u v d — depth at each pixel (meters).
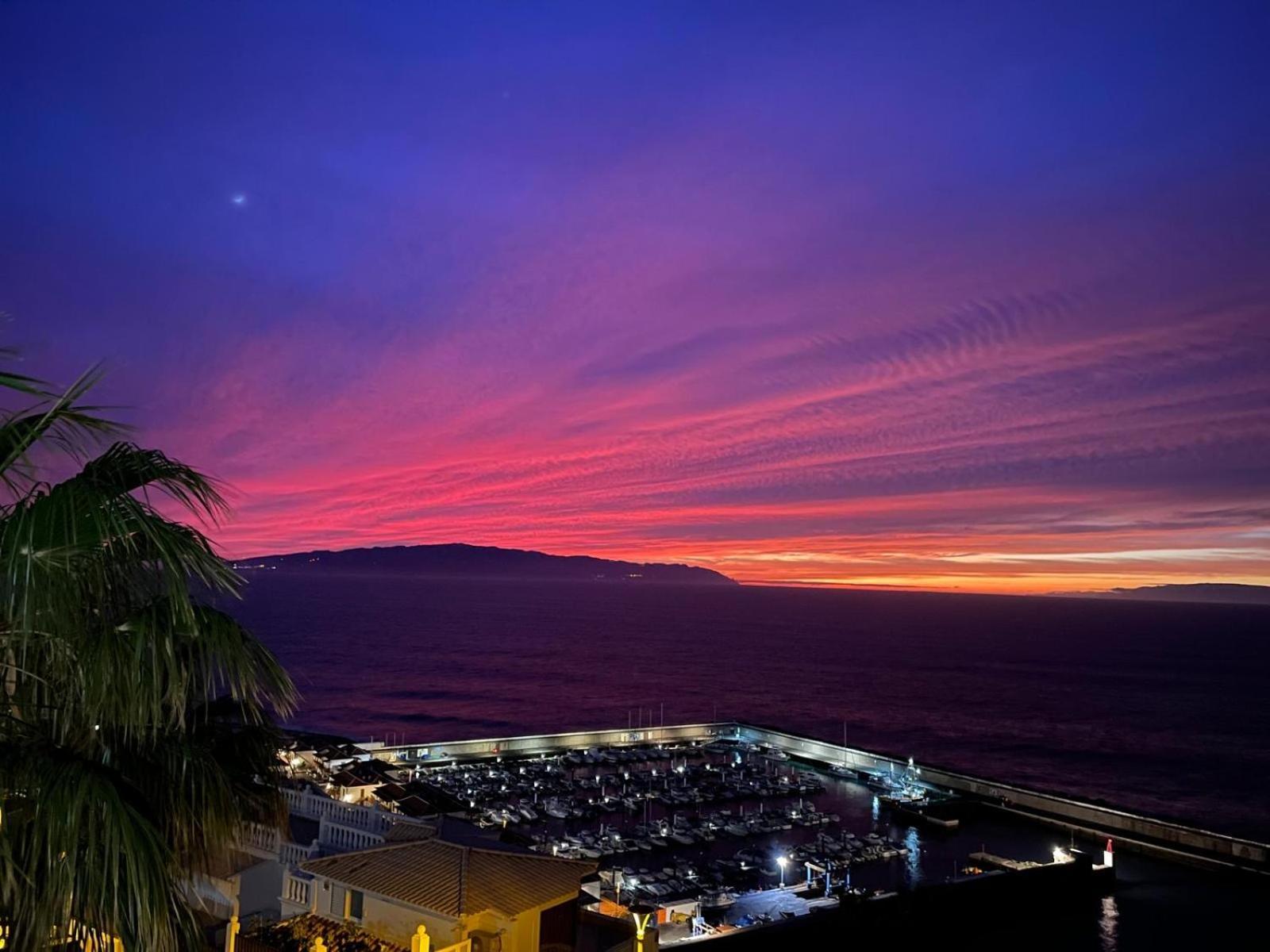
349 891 21.50
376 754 103.25
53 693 7.29
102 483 6.98
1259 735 170.12
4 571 6.48
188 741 8.51
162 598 7.45
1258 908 60.84
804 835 85.62
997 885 58.38
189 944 7.57
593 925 26.52
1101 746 158.25
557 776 103.81
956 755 148.75
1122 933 56.72
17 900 6.62
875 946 52.41
